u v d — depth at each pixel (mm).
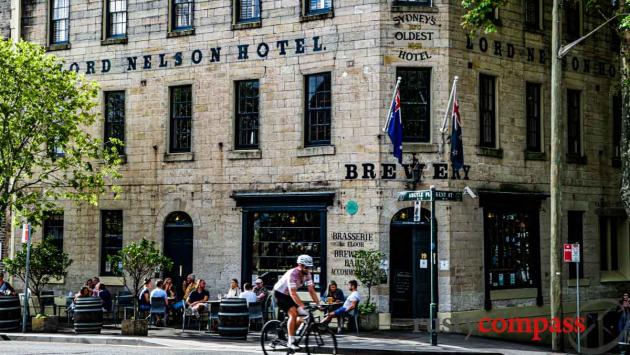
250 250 25484
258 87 25766
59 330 23266
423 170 23750
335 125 24250
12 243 28688
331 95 24406
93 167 27688
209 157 26188
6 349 17859
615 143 29375
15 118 24016
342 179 24047
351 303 21656
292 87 25078
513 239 25656
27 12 29250
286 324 16000
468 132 24312
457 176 23953
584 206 28078
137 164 27250
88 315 21938
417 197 19547
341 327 22234
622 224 29484
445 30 24047
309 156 24641
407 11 23953
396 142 22406
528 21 26703
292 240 24938
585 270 27984
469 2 23016
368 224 23656
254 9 26078
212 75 26281
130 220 27234
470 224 24203
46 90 24172
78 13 28406
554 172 20047
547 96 26781
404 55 23922
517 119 25844
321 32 24672
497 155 25062
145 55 27328
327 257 24141
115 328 23891
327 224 24203
